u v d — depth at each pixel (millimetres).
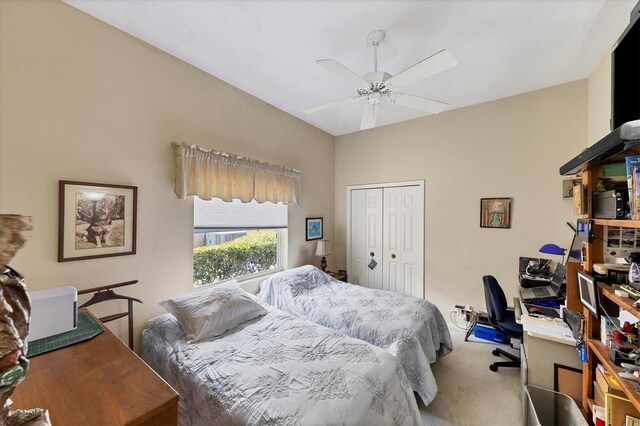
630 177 1045
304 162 3652
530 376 1706
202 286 2514
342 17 1724
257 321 2018
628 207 1094
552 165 2672
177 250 2230
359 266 4098
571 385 1592
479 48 2043
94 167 1759
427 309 2365
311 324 1963
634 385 1010
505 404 1912
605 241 1309
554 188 2664
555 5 1609
